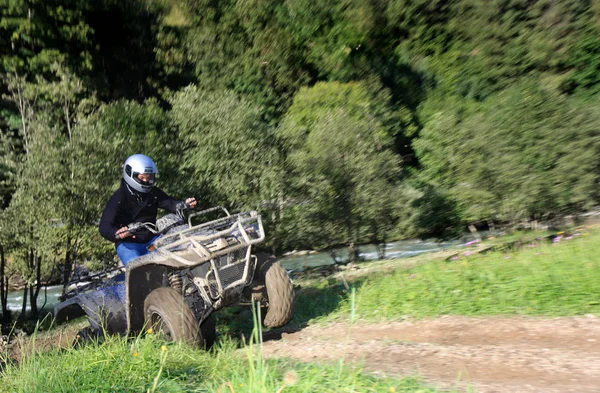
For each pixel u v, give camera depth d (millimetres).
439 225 20641
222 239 6914
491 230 17906
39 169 15000
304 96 32906
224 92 17562
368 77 37750
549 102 15977
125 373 4742
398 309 7762
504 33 34344
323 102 32562
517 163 15586
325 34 38688
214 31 38906
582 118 15445
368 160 18812
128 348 5449
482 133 16391
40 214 14961
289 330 7910
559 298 7168
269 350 6641
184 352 5559
